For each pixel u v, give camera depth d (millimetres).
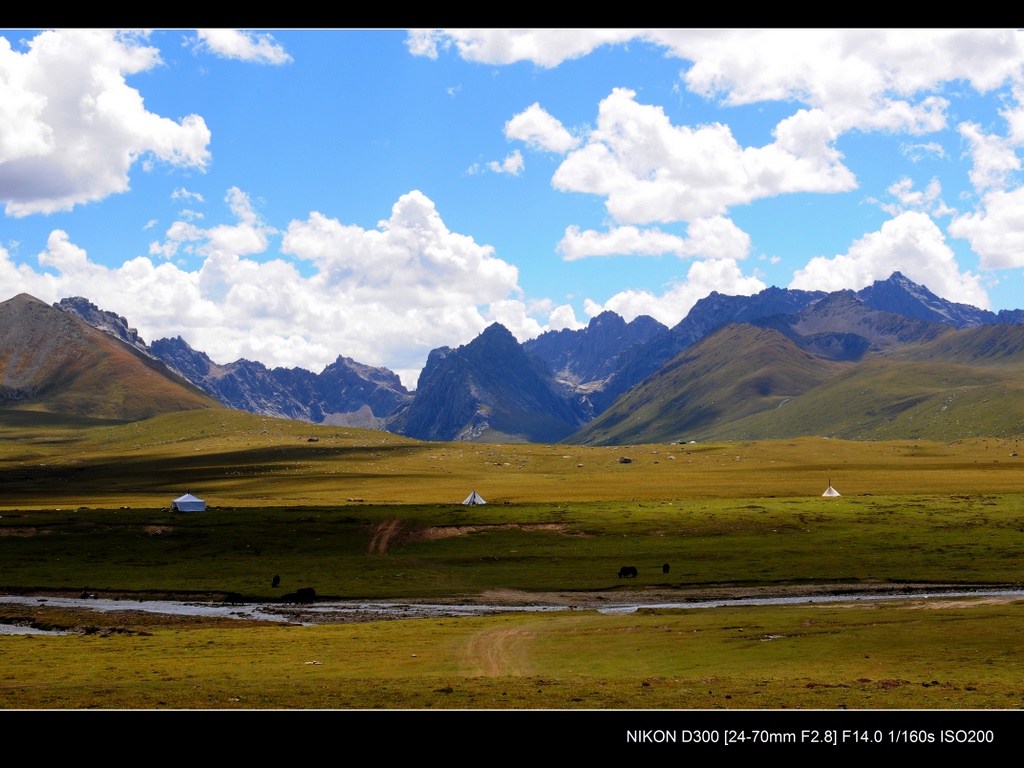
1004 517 145250
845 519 146875
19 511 168000
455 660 60656
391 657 62031
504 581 113562
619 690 48312
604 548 131875
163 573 120312
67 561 127062
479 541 138375
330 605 101125
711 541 134500
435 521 148875
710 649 62781
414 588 110188
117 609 98750
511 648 65562
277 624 87750
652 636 69438
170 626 86875
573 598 103312
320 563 126125
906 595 99000
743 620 76250
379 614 94312
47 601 104875
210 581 115062
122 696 46625
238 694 47125
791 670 54594
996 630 65812
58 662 60656
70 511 166250
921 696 46000
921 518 146375
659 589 106938
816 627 70562
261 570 121875
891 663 55844
